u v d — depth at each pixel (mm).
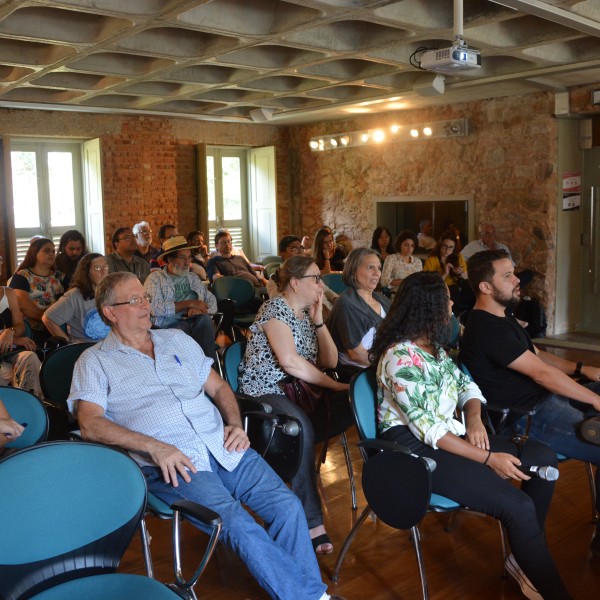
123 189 9508
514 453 2762
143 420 2531
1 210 8625
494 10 4738
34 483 1839
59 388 3188
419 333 2676
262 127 10688
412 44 6125
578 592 2707
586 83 7203
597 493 2957
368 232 9883
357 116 9695
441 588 2738
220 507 2330
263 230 11008
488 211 8344
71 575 1904
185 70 6887
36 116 8711
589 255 8039
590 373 3320
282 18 5043
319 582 2381
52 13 5059
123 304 2582
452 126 8453
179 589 1902
